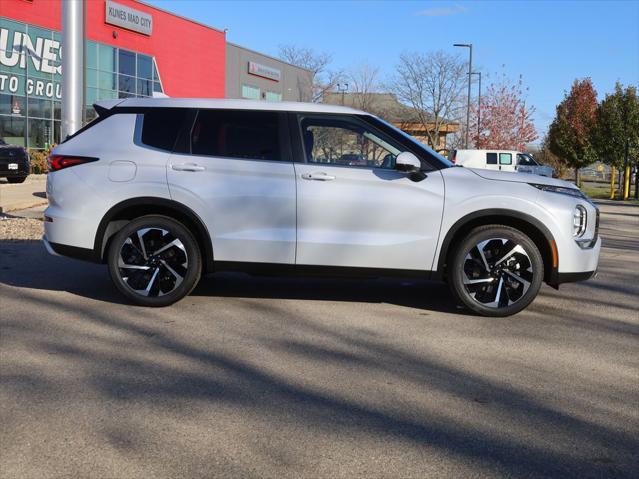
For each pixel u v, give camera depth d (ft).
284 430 11.00
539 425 11.41
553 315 19.40
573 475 9.64
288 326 17.53
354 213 18.40
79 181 18.97
